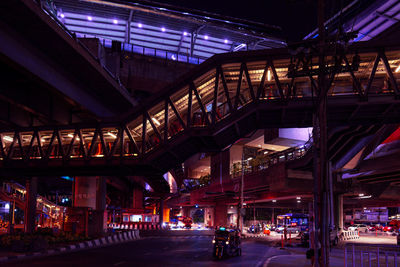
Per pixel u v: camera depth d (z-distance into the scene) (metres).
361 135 36.06
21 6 22.55
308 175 45.06
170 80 71.81
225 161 80.19
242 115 26.25
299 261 22.09
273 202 80.25
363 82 29.91
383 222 129.62
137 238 46.91
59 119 35.19
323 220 13.12
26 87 30.30
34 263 18.64
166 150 27.67
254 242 42.62
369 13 61.53
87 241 31.61
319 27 14.37
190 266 18.95
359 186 53.72
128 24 89.31
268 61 26.06
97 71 33.31
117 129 31.58
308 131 63.75
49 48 28.02
